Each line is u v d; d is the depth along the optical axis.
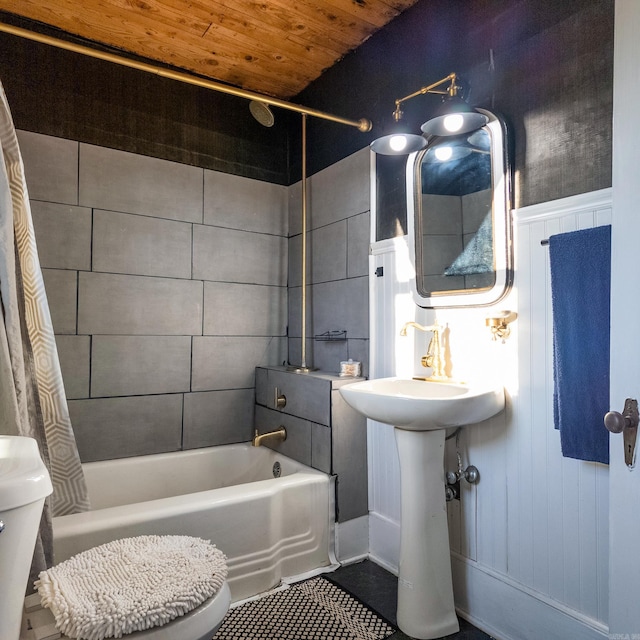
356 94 2.46
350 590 1.97
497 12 1.79
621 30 1.17
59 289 2.25
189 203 2.61
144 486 2.41
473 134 1.83
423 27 2.10
